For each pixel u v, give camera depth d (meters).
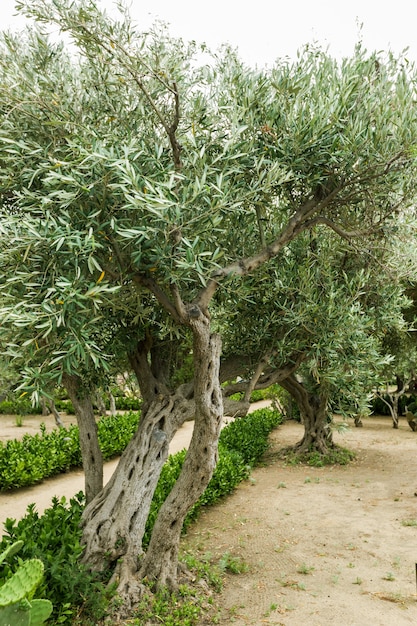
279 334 7.72
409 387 18.88
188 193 4.18
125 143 4.36
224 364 7.72
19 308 4.20
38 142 5.01
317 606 5.27
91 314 4.73
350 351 8.08
